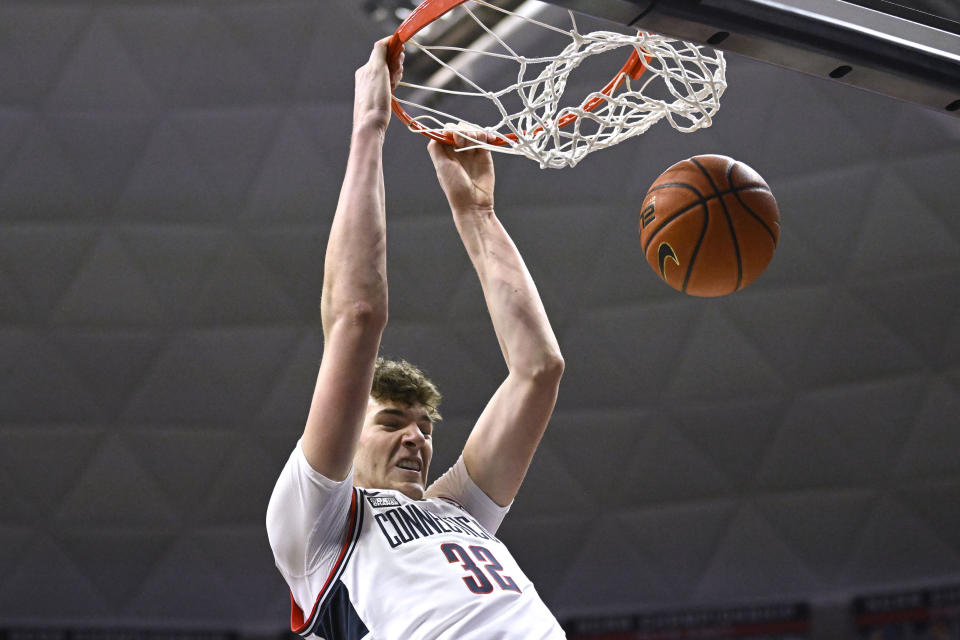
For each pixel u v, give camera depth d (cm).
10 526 880
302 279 876
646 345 877
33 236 856
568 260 877
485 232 229
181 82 849
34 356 868
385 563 175
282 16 841
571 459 889
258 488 890
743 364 867
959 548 844
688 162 223
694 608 880
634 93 233
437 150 236
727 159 222
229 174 862
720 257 213
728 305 866
